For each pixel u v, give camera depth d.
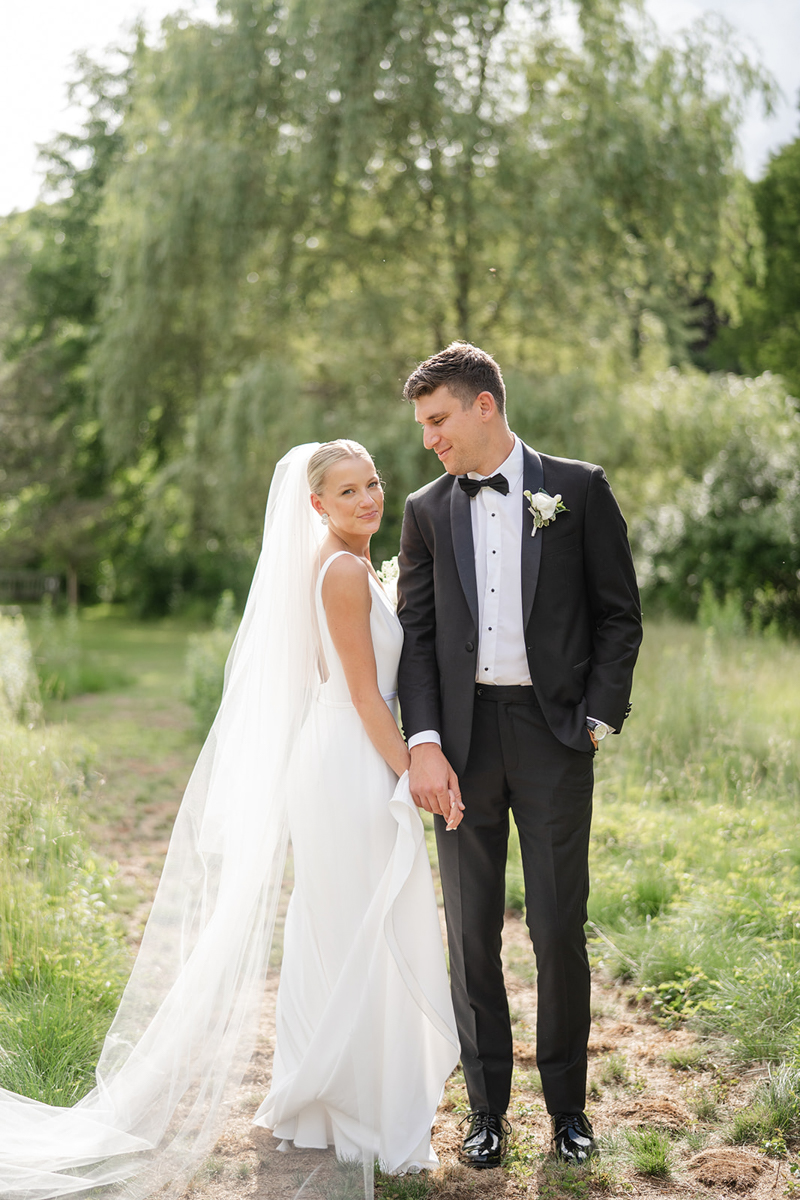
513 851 4.84
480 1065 2.56
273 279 14.77
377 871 2.55
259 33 13.26
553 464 2.54
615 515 2.51
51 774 4.64
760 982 3.20
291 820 2.63
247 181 13.38
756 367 22.16
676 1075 2.91
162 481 15.55
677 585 14.49
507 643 2.48
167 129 14.16
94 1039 2.96
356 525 2.55
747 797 5.30
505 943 4.06
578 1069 2.54
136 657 17.31
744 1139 2.54
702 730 6.54
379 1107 2.50
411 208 13.72
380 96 12.67
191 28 13.68
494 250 13.83
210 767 2.81
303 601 2.66
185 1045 2.60
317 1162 2.48
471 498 2.55
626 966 3.65
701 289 16.86
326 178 13.21
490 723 2.50
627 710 2.48
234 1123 2.70
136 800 6.54
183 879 2.77
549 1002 2.50
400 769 2.54
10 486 21.70
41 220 23.31
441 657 2.55
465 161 13.02
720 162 13.34
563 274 12.77
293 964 2.65
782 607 13.58
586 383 12.76
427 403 2.48
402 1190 2.36
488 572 2.50
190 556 24.56
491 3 12.98
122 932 3.92
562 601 2.47
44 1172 2.38
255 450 13.45
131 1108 2.55
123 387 16.27
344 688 2.59
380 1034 2.51
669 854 4.61
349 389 13.98
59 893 3.84
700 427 13.60
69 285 23.36
